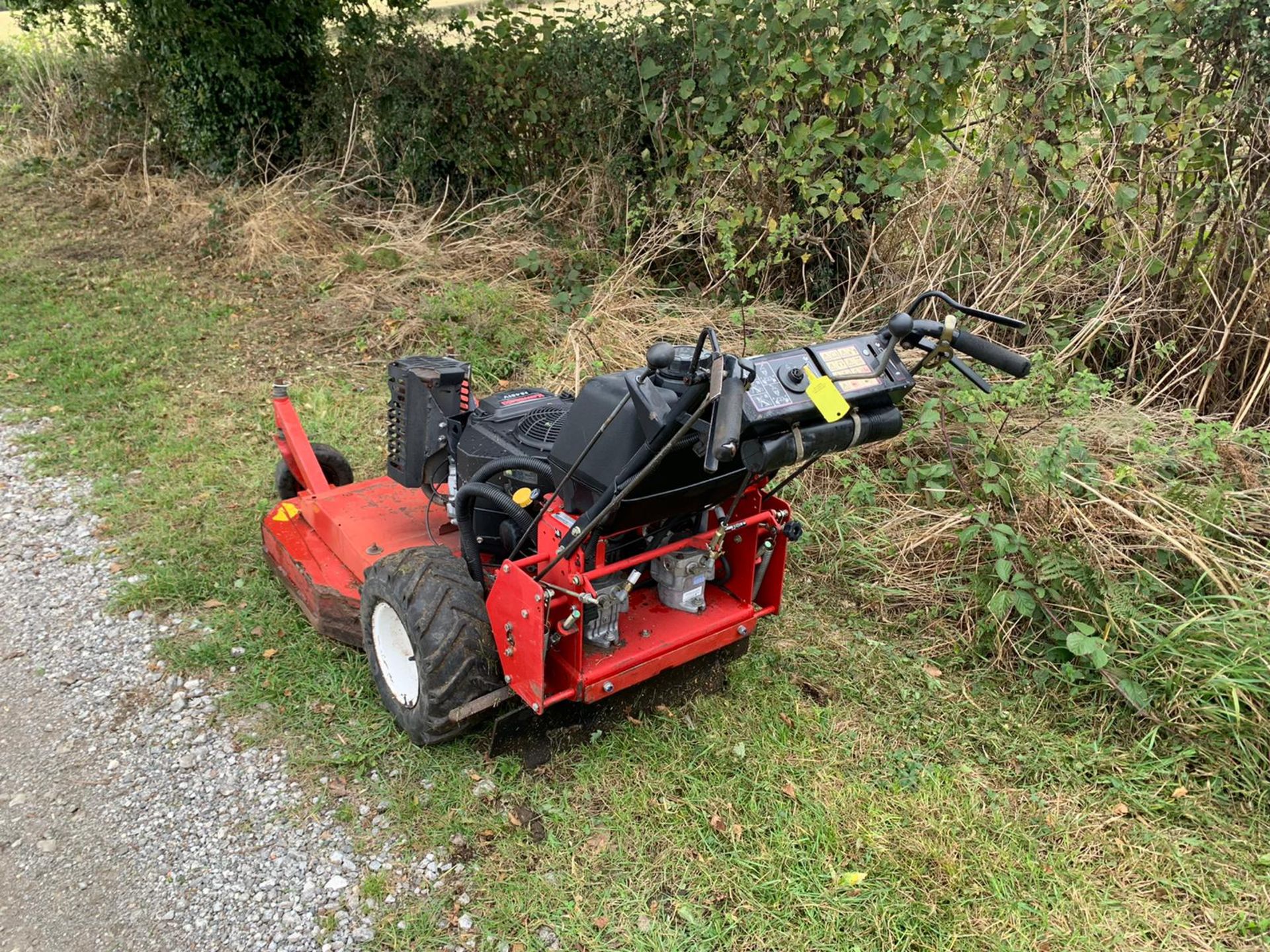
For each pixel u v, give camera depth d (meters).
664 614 3.25
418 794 3.04
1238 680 3.26
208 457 5.29
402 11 9.59
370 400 6.08
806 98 5.98
